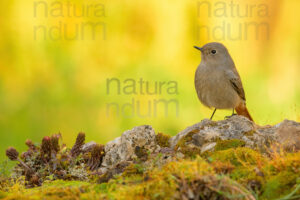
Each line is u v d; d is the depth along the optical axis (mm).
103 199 5227
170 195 5016
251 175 5551
